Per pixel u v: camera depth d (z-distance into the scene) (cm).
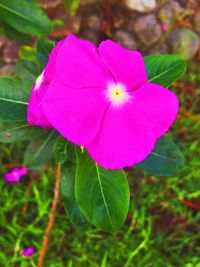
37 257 15
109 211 10
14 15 13
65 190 10
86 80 8
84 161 9
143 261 15
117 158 8
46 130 10
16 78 10
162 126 8
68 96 8
